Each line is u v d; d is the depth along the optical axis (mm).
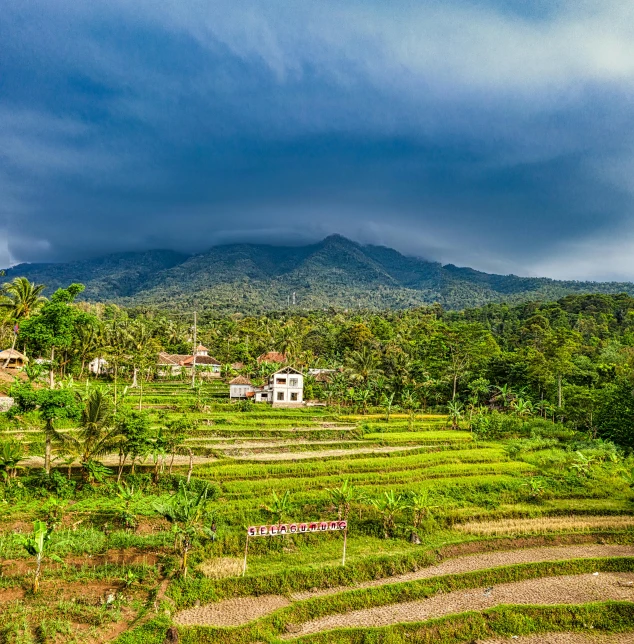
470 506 46625
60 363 93312
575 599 32688
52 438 46250
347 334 149250
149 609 28359
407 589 32625
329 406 94688
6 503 39438
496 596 32906
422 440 68500
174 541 34906
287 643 26984
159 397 86688
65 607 27641
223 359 145750
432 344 117375
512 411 90062
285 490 46438
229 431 66750
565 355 92125
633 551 39562
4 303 81000
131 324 150750
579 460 58156
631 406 71062
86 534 35625
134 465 48219
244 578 32219
